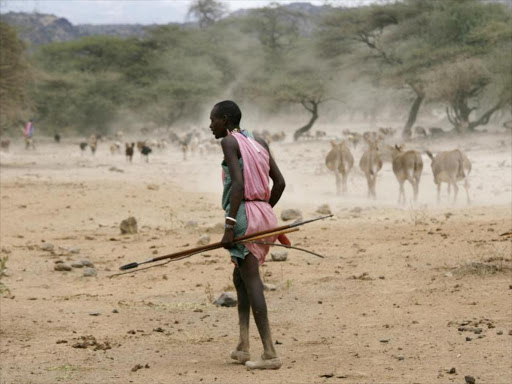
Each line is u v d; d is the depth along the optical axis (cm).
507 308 2638
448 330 2386
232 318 2808
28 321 2781
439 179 6875
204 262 4141
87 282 3697
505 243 4059
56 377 2017
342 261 3922
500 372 1880
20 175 12025
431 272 3434
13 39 15700
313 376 1925
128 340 2480
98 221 6378
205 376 1969
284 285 3344
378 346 2247
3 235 5534
